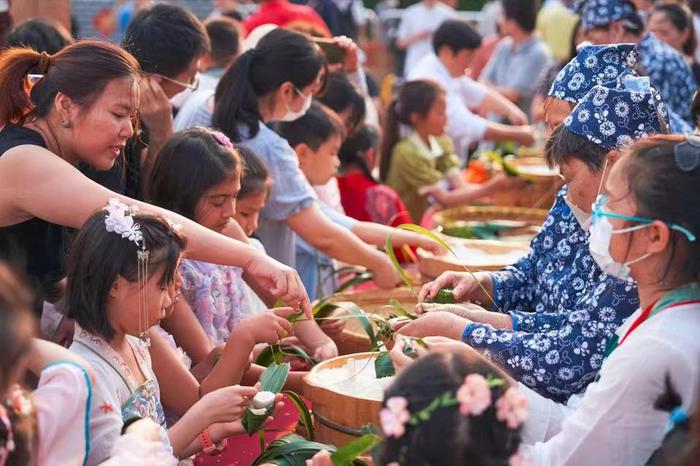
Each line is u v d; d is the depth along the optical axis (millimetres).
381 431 2715
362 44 14508
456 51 9516
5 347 2510
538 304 4121
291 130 5777
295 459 3359
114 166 4324
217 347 4098
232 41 6988
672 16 7711
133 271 3172
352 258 5281
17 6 6102
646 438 2887
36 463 2682
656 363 2848
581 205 3668
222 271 4480
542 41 11883
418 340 3309
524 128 9086
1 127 3703
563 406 3490
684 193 2855
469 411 2453
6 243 3666
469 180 8547
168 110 4984
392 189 7539
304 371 4496
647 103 3543
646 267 2961
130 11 12984
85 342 3244
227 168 4199
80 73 3594
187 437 3352
